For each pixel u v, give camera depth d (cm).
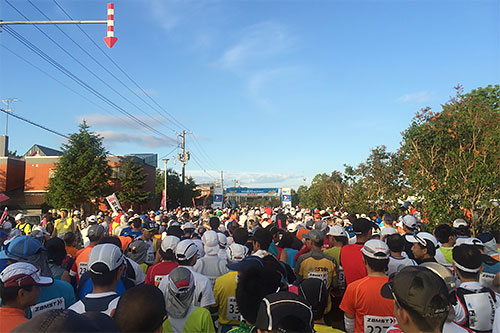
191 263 416
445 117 1281
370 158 2139
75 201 3519
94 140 3747
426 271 194
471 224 1044
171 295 288
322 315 329
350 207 2461
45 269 399
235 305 411
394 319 327
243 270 283
